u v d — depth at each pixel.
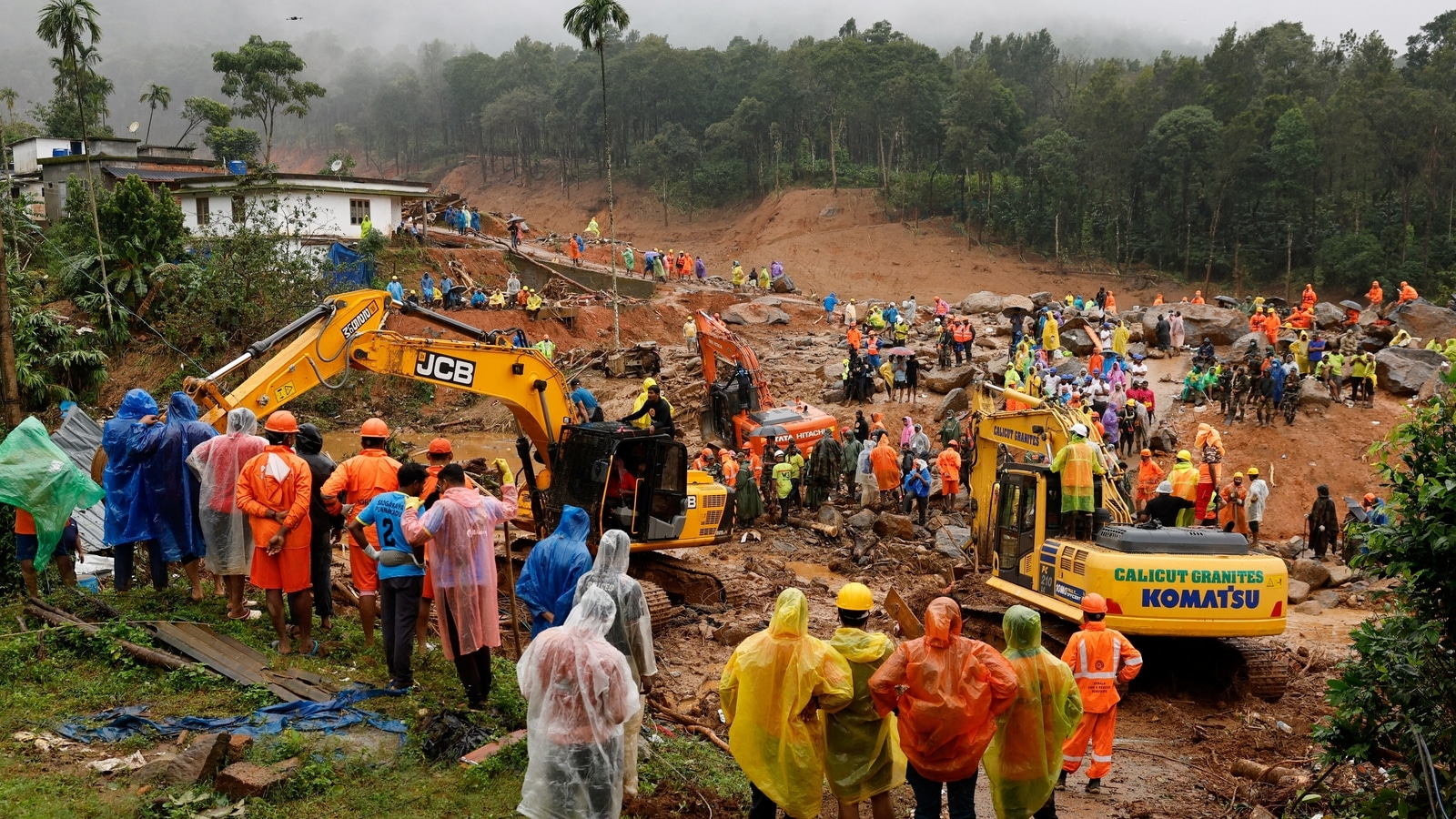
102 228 39.31
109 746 7.91
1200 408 31.31
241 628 10.36
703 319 31.59
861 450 25.12
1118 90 95.38
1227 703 12.42
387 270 47.44
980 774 9.92
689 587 15.34
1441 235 84.31
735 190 117.81
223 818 6.96
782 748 6.77
